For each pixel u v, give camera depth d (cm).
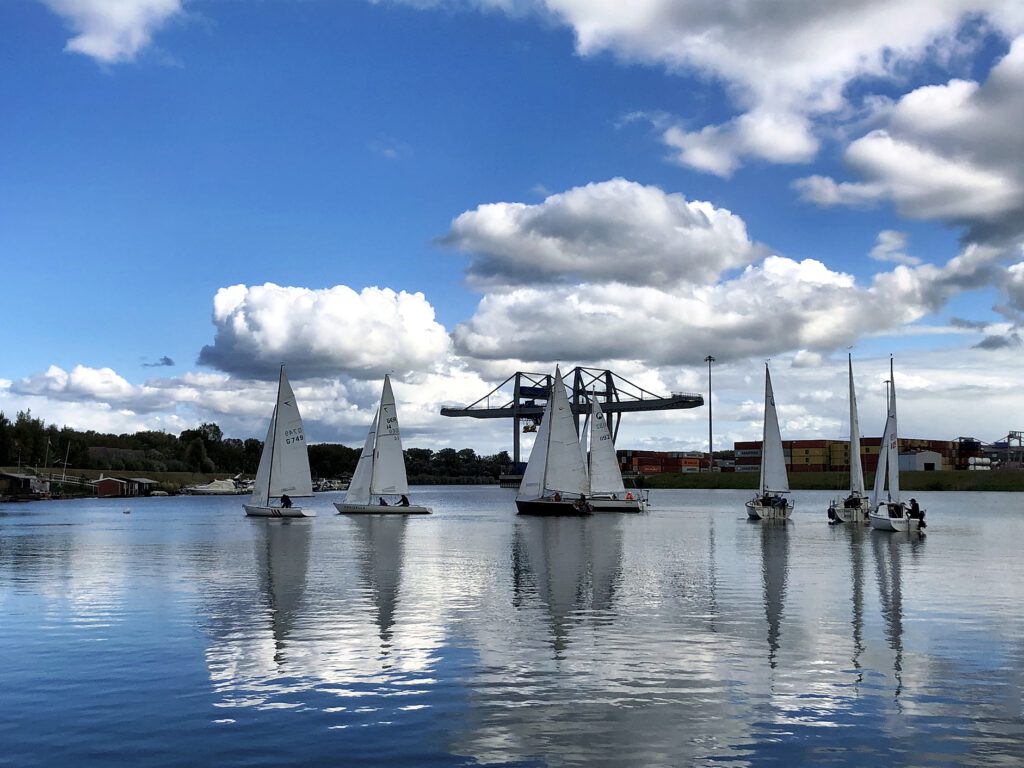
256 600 2720
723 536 5806
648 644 2028
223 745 1357
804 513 9675
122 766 1277
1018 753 1322
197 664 1845
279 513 8450
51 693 1633
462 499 16450
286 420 8538
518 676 1741
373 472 8988
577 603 2641
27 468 17925
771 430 7944
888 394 6341
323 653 1942
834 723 1452
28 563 3944
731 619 2356
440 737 1388
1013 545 4966
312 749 1338
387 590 2955
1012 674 1755
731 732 1409
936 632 2175
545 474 8662
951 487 18225
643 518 8331
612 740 1375
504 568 3678
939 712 1511
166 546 4984
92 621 2341
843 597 2775
